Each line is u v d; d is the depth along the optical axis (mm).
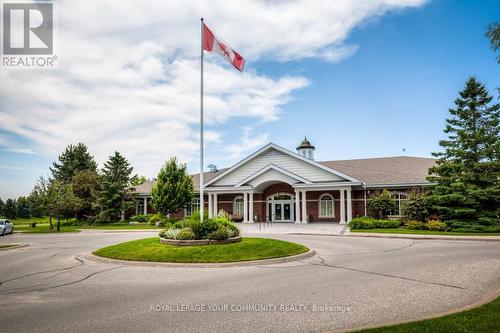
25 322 6633
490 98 26906
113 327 6305
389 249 16266
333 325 6219
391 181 32562
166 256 13523
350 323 6293
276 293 8430
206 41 17031
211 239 15500
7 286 9797
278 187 37406
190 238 15500
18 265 13648
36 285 9875
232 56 17297
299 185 32938
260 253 13781
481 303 7062
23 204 81000
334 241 20172
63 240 25078
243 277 10477
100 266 12945
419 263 12172
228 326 6258
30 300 8227
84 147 64562
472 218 25547
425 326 5633
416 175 33031
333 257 14062
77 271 11977
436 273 10406
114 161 44406
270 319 6594
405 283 9219
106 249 15688
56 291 9102
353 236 23406
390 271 10875
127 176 44938
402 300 7652
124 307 7523
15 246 21016
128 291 8984
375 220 28062
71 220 48531
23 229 40469
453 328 5492
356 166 38000
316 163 33594
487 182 26016
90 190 46781
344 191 33438
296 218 33312
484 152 26250
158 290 9031
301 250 14773
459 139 27281
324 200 35062
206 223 16109
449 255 13930
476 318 5949
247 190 35062
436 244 18172
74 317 6898
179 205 37438
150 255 13781
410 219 27500
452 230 24969
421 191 29250
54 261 14508
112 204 43625
